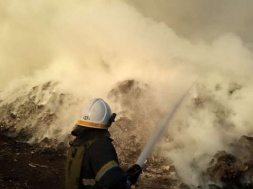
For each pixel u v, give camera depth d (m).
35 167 4.64
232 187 4.43
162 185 4.50
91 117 2.03
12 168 4.52
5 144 5.46
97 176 1.86
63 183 4.26
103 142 1.95
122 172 1.86
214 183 4.51
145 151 2.14
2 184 4.04
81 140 2.01
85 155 1.94
